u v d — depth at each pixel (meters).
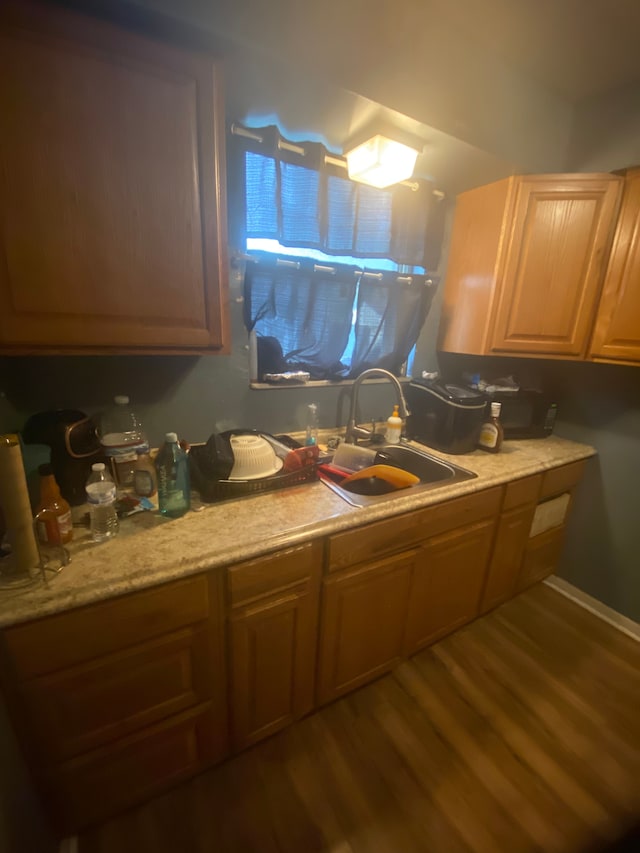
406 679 1.56
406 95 1.23
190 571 0.92
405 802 1.15
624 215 1.50
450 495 1.38
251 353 1.58
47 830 0.93
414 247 1.76
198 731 1.09
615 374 1.83
